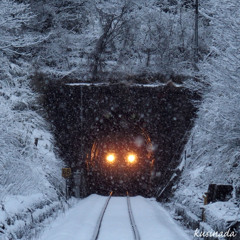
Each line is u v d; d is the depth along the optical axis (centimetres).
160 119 6612
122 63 7350
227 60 3406
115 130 8425
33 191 3991
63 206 4694
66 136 6531
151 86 6544
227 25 3497
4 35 4159
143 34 7950
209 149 3703
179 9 8444
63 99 6512
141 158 8669
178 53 7619
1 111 3950
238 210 2525
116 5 7938
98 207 5503
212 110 3672
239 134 3216
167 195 6094
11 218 2738
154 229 3447
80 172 6556
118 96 6644
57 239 2778
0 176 3528
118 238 3209
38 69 6394
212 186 3256
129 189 8638
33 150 4481
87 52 7356
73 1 7331
